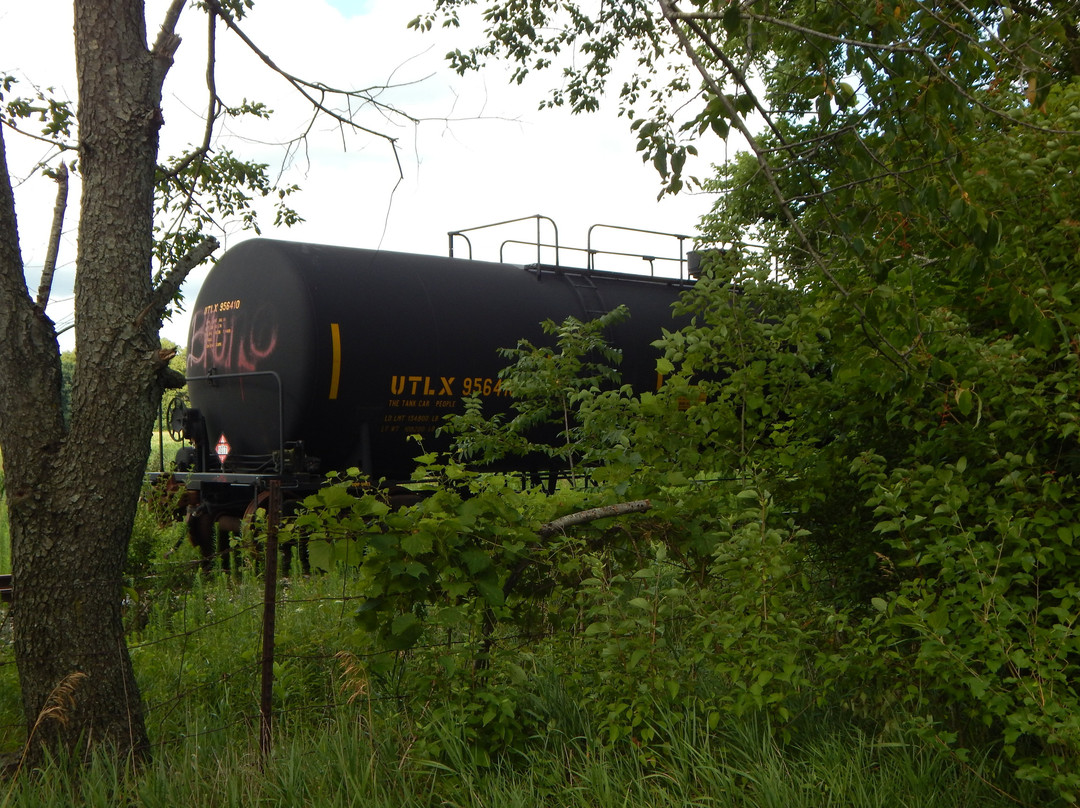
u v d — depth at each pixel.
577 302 11.59
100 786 3.60
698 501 4.55
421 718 4.02
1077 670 3.92
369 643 4.38
